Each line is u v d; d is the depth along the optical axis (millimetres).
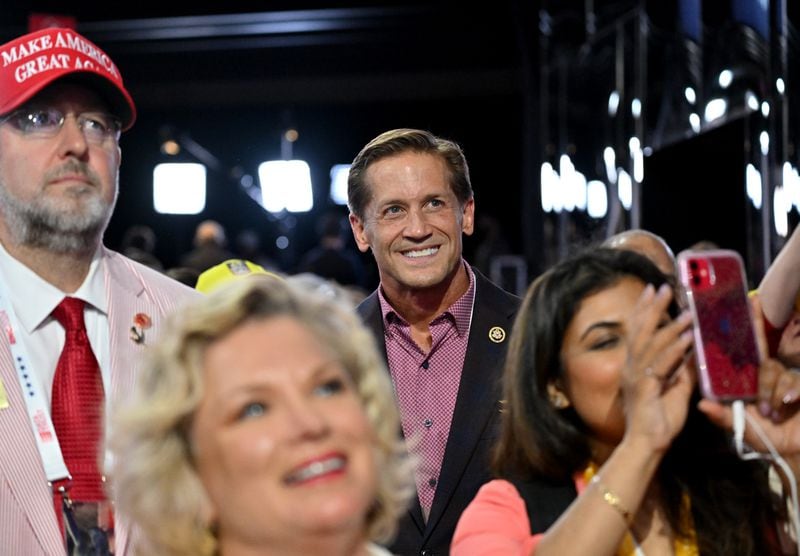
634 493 2127
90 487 2777
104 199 2945
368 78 16266
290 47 16094
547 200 10203
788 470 2232
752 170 5062
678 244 6359
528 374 2402
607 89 8102
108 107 3008
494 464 2512
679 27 6477
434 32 15961
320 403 1819
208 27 16000
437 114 18953
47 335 2922
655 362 2172
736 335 2191
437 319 3805
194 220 20781
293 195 19453
